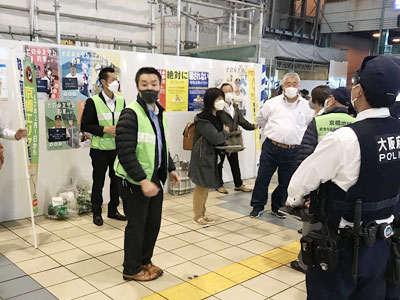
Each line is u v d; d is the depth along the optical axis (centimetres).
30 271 301
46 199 427
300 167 181
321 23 1598
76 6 659
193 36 791
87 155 452
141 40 750
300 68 1346
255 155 654
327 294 175
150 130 267
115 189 414
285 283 297
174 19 740
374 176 163
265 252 354
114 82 391
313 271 181
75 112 435
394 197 175
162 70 506
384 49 1483
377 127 167
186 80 535
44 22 627
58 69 415
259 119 442
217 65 570
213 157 399
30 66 373
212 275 305
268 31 1318
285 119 414
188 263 326
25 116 364
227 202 511
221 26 790
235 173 557
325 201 174
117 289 278
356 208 165
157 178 279
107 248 348
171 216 444
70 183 439
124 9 716
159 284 288
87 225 404
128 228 279
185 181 535
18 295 266
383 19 1439
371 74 165
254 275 308
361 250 169
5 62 379
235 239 384
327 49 1435
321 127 301
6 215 405
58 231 385
